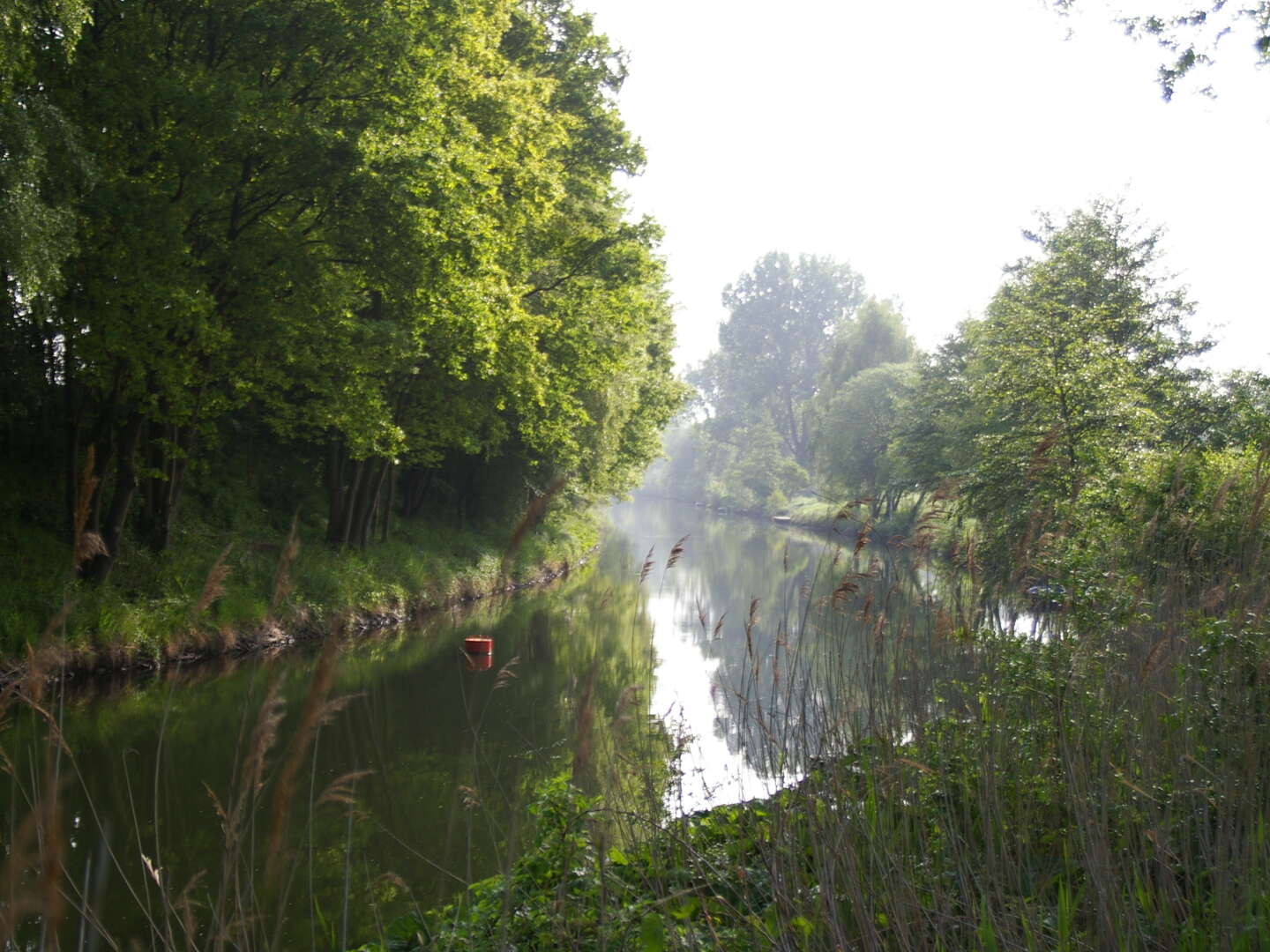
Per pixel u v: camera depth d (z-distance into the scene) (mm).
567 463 30844
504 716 12289
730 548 42000
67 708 12758
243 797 3041
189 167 14164
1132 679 4855
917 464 35000
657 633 13898
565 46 26031
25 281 11180
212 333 14414
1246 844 3846
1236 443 16172
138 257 13555
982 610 5453
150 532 17891
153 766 10469
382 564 23125
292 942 5945
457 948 3941
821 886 3732
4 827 4895
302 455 26891
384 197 15383
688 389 41781
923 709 5066
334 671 2443
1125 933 3617
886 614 5258
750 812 4754
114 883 6906
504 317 19516
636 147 25922
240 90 13898
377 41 15219
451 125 17016
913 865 4047
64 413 17109
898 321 63969
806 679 5316
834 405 55188
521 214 20453
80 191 13117
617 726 3178
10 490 17344
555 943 3756
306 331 16422
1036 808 4684
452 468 32031
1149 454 14281
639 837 4527
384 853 7508
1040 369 20000
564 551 33688
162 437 17109
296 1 14867
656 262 25062
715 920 3998
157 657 15055
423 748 10945
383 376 20375
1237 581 5668
